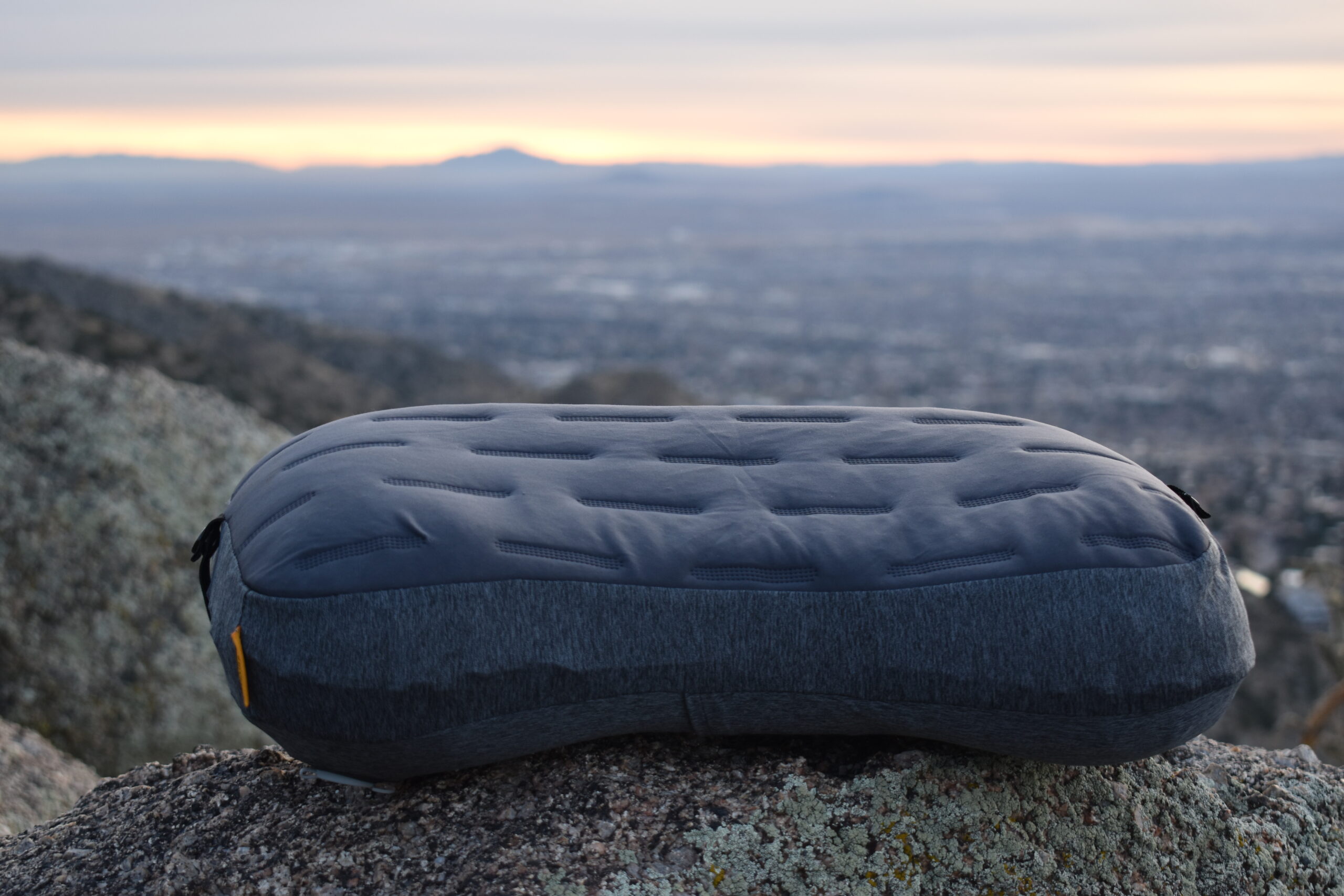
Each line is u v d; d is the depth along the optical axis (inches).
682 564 59.4
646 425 70.5
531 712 59.9
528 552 58.8
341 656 57.3
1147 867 64.2
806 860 60.0
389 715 58.2
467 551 58.0
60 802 114.7
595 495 63.0
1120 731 58.8
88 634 186.2
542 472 64.3
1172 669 57.1
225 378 484.7
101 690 180.7
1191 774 71.6
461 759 62.0
